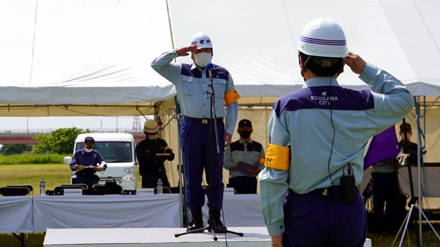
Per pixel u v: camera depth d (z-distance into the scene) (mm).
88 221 11859
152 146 14062
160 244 7590
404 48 13039
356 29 13500
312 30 4613
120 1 13914
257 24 13375
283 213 4523
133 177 18906
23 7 13375
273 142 4523
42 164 64500
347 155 4535
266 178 4512
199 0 13805
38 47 12312
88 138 14398
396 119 4684
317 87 4594
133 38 12758
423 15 14133
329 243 4543
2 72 11523
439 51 13047
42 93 11203
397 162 14102
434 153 18797
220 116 8516
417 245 12328
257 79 11852
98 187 12711
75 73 11648
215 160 8422
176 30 12836
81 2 13773
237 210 12242
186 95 8445
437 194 14492
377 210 14328
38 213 11781
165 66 8516
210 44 8578
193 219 8484
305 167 4461
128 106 19984
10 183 29766
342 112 4527
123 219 11898
